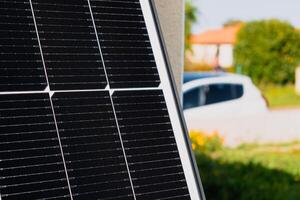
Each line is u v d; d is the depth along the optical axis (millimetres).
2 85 3719
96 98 3977
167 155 4059
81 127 3859
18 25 3881
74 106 3889
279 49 21172
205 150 17797
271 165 17688
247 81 19156
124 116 4027
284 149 19234
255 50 21203
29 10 3961
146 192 3906
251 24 21359
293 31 21250
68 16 4090
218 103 18891
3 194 3504
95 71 4035
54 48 3951
